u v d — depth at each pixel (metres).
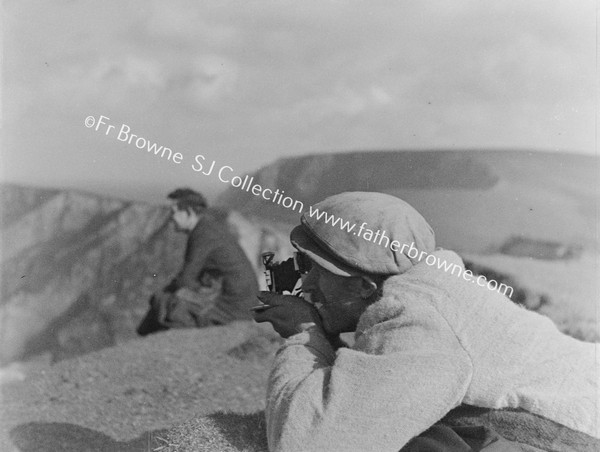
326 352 1.55
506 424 1.44
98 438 2.35
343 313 1.59
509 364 1.42
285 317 1.62
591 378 1.47
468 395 1.41
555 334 1.53
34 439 2.41
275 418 1.43
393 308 1.46
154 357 3.41
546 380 1.44
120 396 2.82
